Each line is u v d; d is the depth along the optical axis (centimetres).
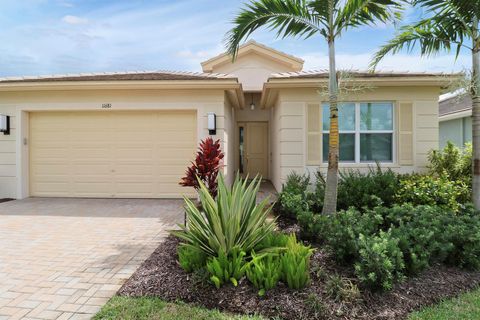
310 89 783
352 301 283
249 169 1296
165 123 854
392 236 349
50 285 331
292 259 308
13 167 849
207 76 854
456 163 709
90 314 275
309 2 491
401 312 278
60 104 838
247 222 360
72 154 866
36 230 546
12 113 846
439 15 541
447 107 1469
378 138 789
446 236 359
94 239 495
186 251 357
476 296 308
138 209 722
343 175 708
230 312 275
